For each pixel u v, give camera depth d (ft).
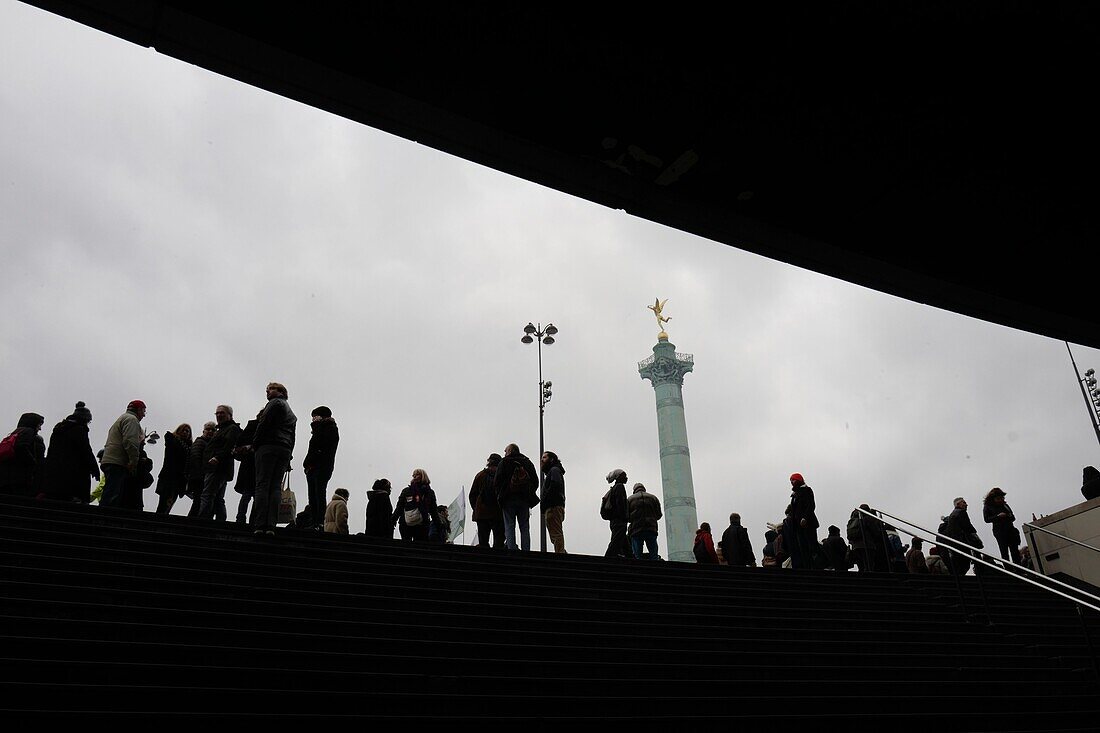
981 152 26.25
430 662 25.41
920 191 27.73
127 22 19.74
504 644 27.99
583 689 25.72
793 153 25.96
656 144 25.39
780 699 26.89
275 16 20.47
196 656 22.86
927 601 43.55
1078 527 60.95
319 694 21.70
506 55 22.24
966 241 30.37
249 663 23.34
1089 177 27.43
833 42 22.41
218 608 26.68
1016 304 34.42
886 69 23.29
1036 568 62.54
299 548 33.30
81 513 31.73
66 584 25.93
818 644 33.45
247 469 41.55
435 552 37.09
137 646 22.30
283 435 35.24
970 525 54.03
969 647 36.04
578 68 22.75
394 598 30.07
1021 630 40.32
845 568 57.72
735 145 25.50
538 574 37.42
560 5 20.97
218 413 43.29
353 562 33.17
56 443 37.14
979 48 22.71
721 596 38.47
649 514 51.21
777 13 21.53
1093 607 32.76
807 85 23.70
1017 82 23.76
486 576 35.06
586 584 36.78
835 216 28.78
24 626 22.26
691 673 28.55
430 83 22.81
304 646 25.22
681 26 21.81
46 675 20.25
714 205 28.07
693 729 24.09
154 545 30.37
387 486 47.06
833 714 26.43
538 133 24.80
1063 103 24.49
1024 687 31.89
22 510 30.81
